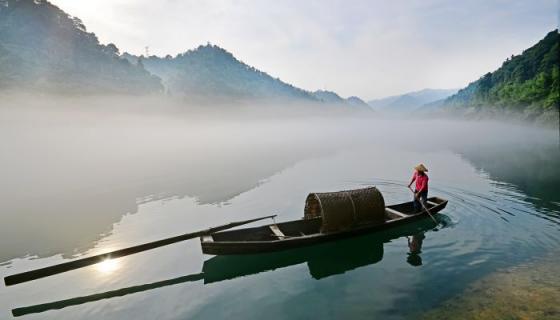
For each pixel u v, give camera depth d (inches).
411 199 719.1
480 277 361.1
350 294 350.3
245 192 859.4
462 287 344.5
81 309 349.1
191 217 659.4
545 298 306.0
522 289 326.3
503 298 314.3
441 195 716.7
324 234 471.8
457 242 463.2
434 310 308.8
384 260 425.4
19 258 505.0
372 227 500.7
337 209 483.5
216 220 633.6
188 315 328.2
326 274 400.8
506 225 516.7
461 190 757.3
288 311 325.7
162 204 780.6
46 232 623.2
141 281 404.2
